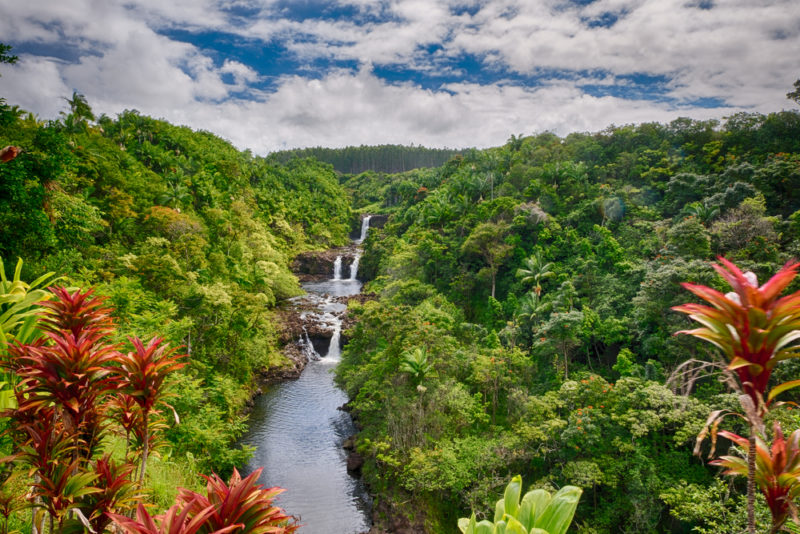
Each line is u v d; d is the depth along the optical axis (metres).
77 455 4.53
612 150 68.50
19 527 6.05
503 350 26.36
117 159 45.94
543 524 3.27
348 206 114.88
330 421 26.89
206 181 58.69
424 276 46.81
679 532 16.83
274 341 36.50
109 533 4.47
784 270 2.52
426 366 22.73
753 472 2.76
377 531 17.84
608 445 17.97
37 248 16.72
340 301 51.31
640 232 41.00
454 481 17.67
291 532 3.39
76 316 4.79
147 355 4.85
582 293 35.53
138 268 27.14
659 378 22.95
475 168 79.69
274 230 75.44
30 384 4.34
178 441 16.78
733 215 32.94
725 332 2.77
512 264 42.81
